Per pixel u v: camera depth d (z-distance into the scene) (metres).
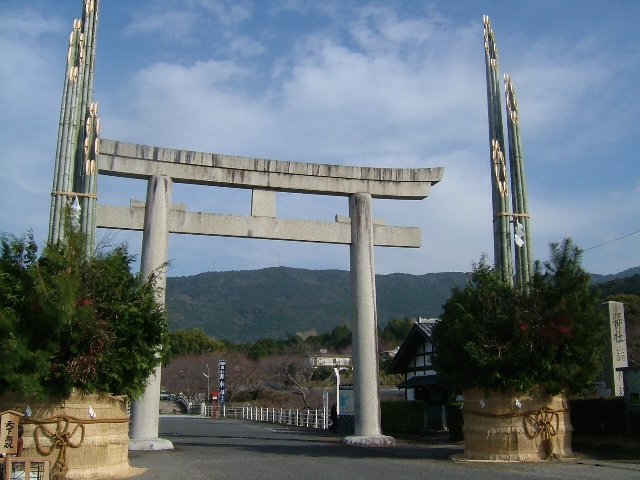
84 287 12.64
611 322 22.03
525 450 15.16
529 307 15.56
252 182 21.39
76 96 17.84
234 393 66.31
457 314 15.80
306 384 56.75
